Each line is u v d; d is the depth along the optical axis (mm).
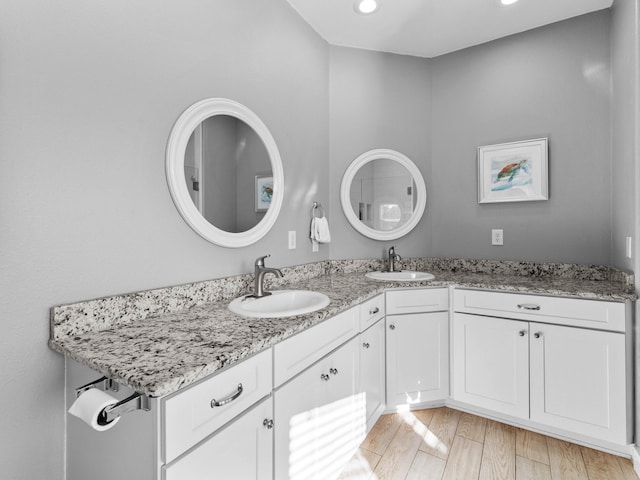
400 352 2035
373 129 2584
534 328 1835
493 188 2443
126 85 1214
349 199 2514
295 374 1237
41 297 1002
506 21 2262
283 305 1691
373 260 2570
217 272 1590
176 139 1376
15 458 962
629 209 1741
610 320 1655
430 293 2072
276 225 1975
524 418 1870
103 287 1150
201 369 840
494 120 2471
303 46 2213
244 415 1007
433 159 2693
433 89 2693
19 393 963
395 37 2439
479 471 1589
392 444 1790
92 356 903
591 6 2107
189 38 1447
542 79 2307
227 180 1621
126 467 853
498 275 2357
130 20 1226
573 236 2211
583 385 1717
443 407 2160
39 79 989
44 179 1002
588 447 1757
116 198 1186
